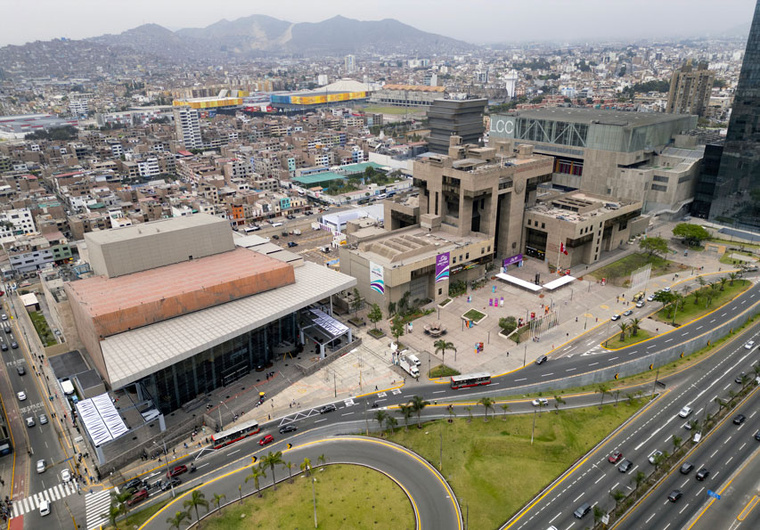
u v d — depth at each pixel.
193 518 102.38
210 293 152.50
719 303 182.38
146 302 140.88
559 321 174.62
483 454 117.62
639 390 140.50
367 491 108.25
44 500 109.56
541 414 130.00
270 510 103.75
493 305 186.75
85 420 120.31
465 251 195.88
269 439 123.75
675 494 103.69
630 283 199.00
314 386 145.62
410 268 176.88
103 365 130.25
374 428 127.88
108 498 109.44
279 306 154.88
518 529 98.19
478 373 146.38
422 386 143.62
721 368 149.25
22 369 160.50
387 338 168.88
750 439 120.06
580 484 108.62
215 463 117.88
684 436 121.62
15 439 130.50
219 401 140.00
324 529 99.12
